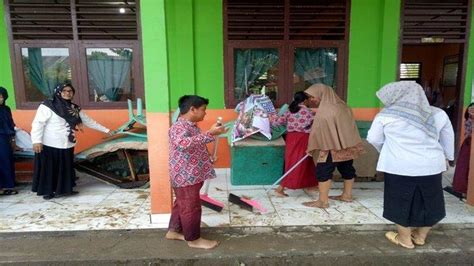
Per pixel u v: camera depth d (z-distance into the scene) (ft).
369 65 15.67
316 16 15.29
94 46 15.30
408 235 8.79
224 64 15.43
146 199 12.53
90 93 15.72
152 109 9.70
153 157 9.94
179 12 14.78
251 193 13.16
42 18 14.93
